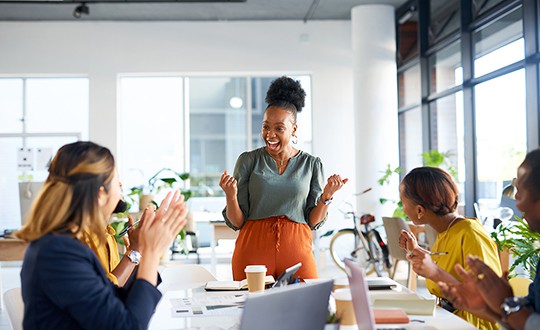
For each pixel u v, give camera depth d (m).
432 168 2.40
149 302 1.69
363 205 9.17
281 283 2.11
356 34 9.29
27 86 9.95
